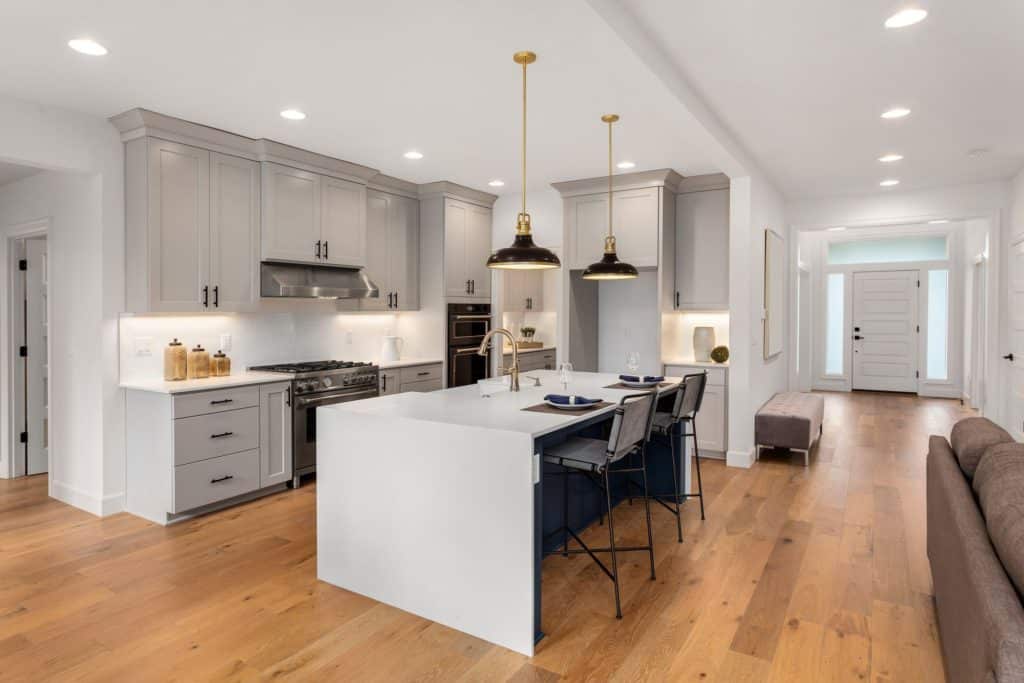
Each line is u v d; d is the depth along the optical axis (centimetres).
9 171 412
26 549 322
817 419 550
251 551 320
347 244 483
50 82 310
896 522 361
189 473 361
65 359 398
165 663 217
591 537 339
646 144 427
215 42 266
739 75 309
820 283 968
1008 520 152
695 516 373
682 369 516
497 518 230
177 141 373
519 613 225
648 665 215
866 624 242
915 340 920
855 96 339
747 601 262
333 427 278
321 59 284
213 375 415
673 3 238
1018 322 521
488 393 327
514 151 443
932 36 267
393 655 222
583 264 549
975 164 493
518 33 257
